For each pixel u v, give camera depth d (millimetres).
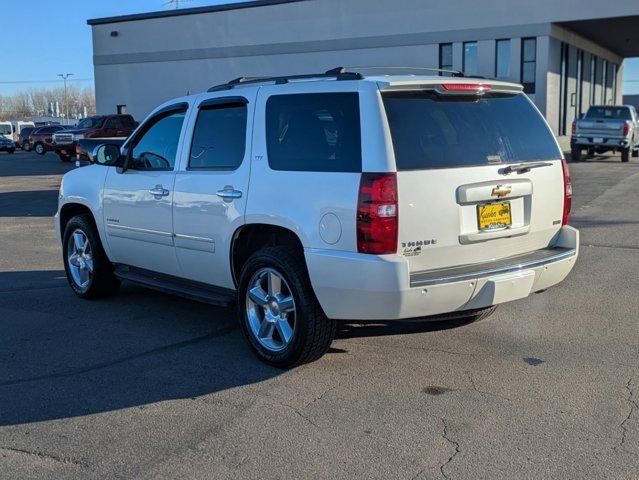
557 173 5293
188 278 5961
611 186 17172
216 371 5051
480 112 4992
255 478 3535
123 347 5633
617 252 9242
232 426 4137
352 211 4438
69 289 7684
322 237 4605
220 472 3600
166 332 6031
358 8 33781
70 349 5590
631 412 4273
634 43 39188
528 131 5227
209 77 38906
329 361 5215
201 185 5547
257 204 5039
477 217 4738
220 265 5496
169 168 6020
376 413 4293
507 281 4703
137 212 6266
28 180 23484
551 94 31031
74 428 4141
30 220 13609
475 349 5465
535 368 5043
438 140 4652
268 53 36719
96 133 32531
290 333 4973
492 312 6023
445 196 4555
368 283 4395
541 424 4117
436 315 4820
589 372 4957
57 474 3598
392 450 3812
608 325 6086
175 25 39531
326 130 4746
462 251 4699
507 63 30969
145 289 7664
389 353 5379
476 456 3736
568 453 3762
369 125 4500
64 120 89438
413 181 4438
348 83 4699
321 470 3605
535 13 29984
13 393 4688
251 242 5465
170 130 6102
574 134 25062
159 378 4930
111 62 42094
